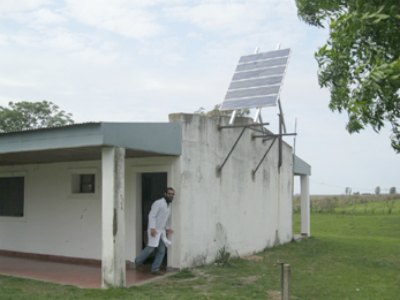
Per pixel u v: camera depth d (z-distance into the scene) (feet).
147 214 41.50
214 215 42.09
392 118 14.89
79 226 43.24
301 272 39.04
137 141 32.76
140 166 39.42
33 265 41.45
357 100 13.50
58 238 44.60
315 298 30.19
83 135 30.55
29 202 47.24
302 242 59.00
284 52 43.09
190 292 30.45
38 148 32.48
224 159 43.75
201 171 40.47
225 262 41.06
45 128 31.76
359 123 14.83
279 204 55.88
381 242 63.05
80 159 42.73
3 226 49.01
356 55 14.33
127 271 37.27
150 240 35.76
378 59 12.99
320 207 120.57
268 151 50.75
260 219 50.88
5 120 94.53
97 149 32.89
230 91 43.09
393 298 30.55
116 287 30.40
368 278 37.17
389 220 96.63
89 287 31.48
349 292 31.99
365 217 104.27
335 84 15.20
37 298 27.94
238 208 46.16
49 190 45.75
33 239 46.50
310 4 16.29
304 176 67.26
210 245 41.37
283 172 57.41
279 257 46.78
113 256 30.35
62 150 33.42
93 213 42.39
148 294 29.53
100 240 41.70
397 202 139.64
